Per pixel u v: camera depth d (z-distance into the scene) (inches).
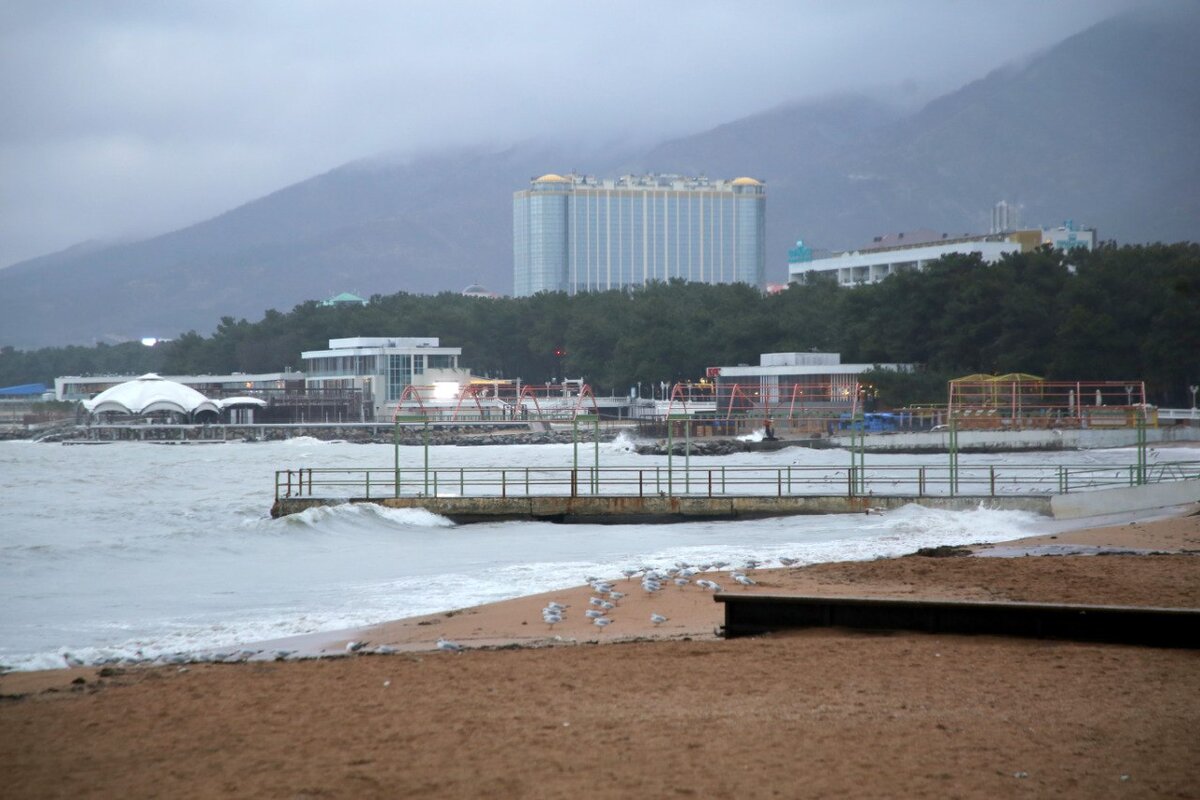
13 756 693.3
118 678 940.0
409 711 783.7
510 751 676.1
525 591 1569.9
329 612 1402.6
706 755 657.6
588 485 3720.5
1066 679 836.6
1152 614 964.0
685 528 2561.5
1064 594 1288.1
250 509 3093.0
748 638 1052.5
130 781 640.4
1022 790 587.5
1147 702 764.0
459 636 1164.5
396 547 2272.4
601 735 705.6
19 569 1916.8
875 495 2711.6
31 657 1087.0
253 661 1024.2
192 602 1523.1
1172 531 2053.4
